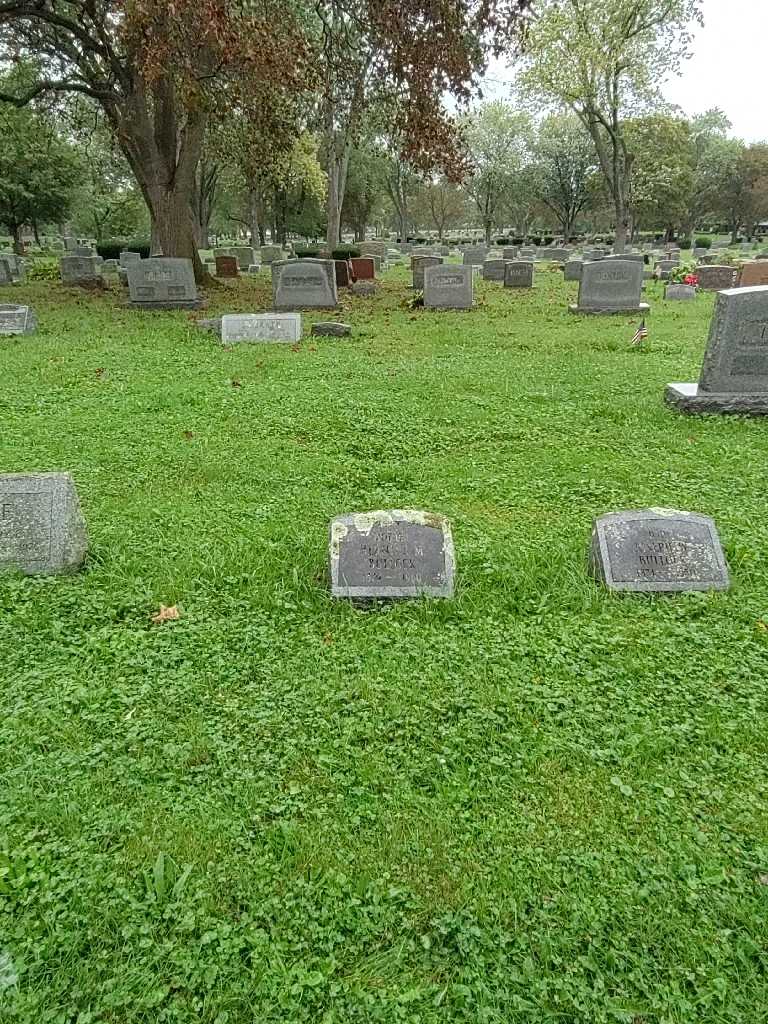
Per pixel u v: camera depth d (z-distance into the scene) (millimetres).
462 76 15992
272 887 2512
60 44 18750
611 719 3361
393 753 3152
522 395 8977
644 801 2908
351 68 17891
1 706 3402
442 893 2502
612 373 10227
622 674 3664
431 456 6980
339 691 3521
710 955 2297
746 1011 2145
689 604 4273
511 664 3730
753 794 2947
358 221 60219
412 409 8383
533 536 5199
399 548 4395
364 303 18844
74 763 3057
